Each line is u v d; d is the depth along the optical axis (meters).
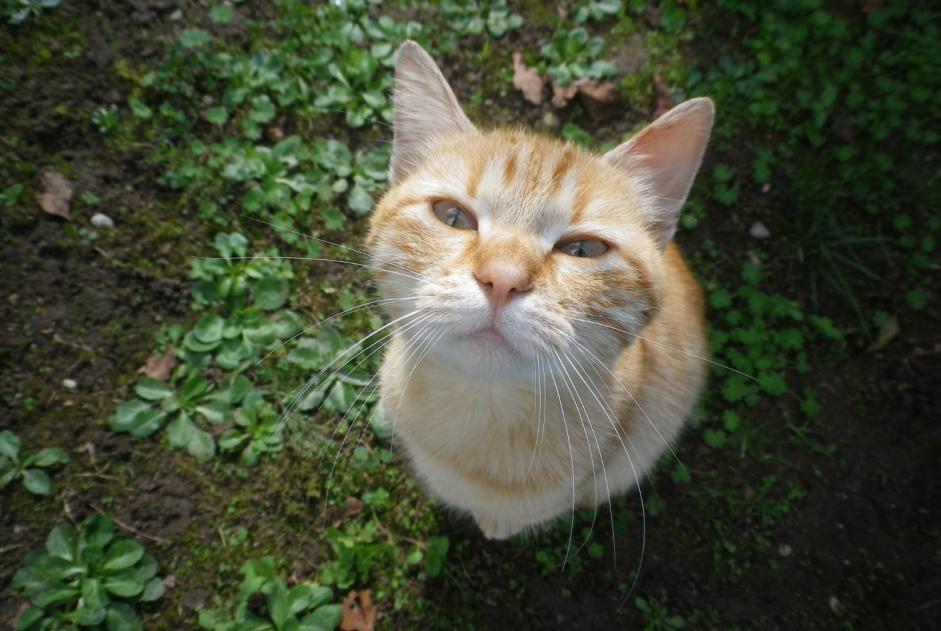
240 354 0.33
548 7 0.43
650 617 0.31
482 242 0.20
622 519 0.33
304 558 0.31
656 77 0.42
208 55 0.38
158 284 0.34
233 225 0.36
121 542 0.29
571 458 0.24
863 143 0.41
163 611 0.29
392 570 0.31
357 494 0.32
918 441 0.35
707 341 0.34
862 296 0.38
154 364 0.33
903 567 0.33
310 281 0.36
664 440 0.31
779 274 0.39
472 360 0.20
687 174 0.23
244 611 0.29
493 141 0.23
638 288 0.21
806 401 0.36
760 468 0.35
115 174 0.35
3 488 0.29
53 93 0.35
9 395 0.31
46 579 0.28
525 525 0.30
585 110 0.41
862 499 0.34
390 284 0.22
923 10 0.43
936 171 0.41
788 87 0.42
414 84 0.24
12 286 0.32
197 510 0.31
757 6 0.43
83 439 0.31
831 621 0.32
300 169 0.37
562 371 0.20
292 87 0.38
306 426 0.33
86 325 0.33
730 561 0.33
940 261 0.39
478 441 0.24
